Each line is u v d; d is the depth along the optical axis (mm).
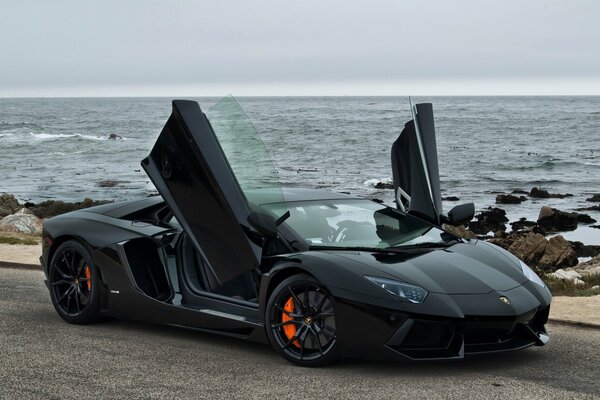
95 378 4480
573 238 23344
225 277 5266
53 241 6152
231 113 5043
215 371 4676
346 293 4609
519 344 4871
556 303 7250
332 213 5648
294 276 4863
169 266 5727
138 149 59875
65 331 5781
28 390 4223
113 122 111375
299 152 56156
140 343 5422
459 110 156375
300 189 6234
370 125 87188
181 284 5656
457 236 5840
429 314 4500
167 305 5566
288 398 4102
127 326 6008
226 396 4133
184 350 5230
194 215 5301
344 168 45219
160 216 6156
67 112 167500
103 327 5957
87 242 5934
